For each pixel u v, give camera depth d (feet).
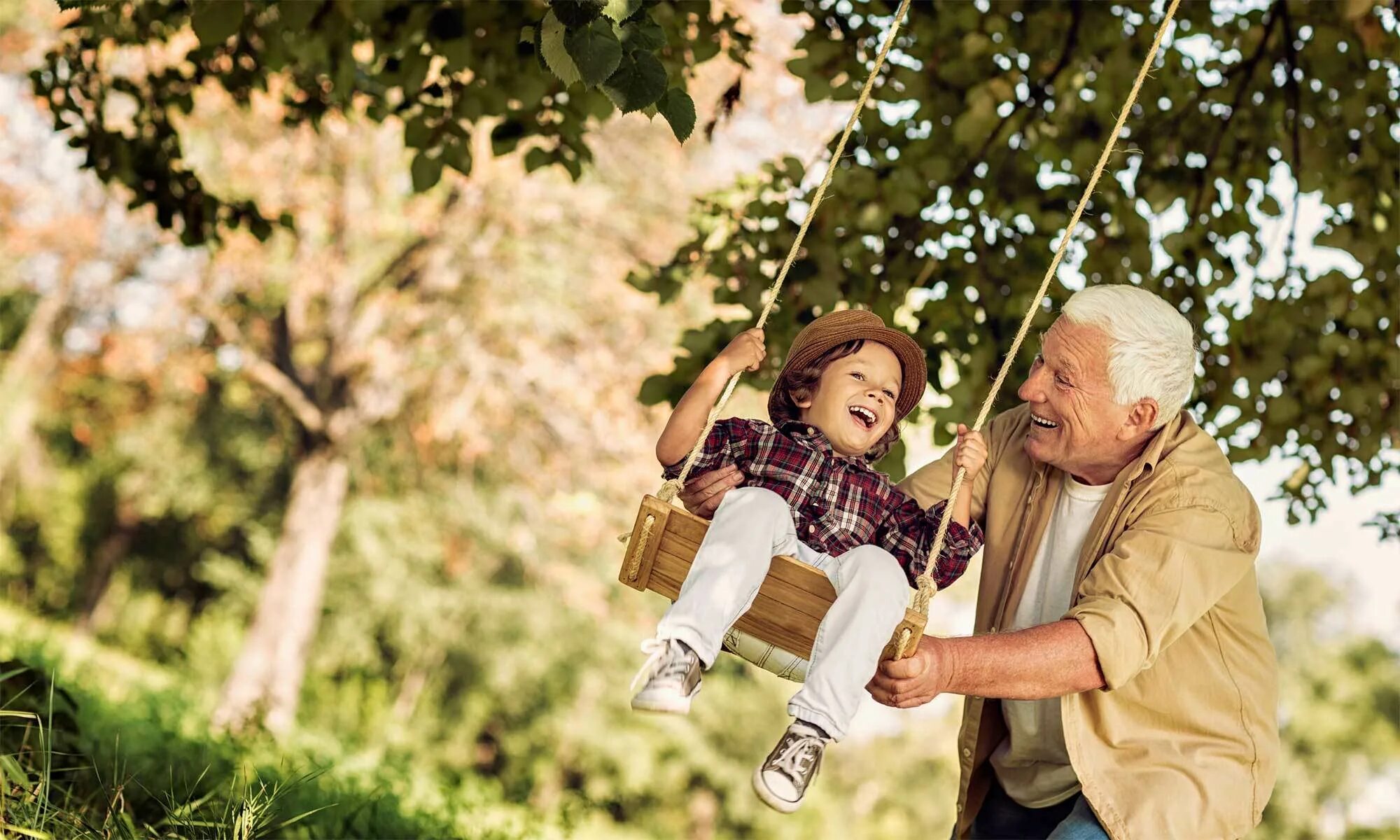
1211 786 11.66
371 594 84.43
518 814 29.63
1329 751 126.52
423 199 65.41
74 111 22.77
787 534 11.32
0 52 65.67
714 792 92.12
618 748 88.63
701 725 92.58
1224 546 11.66
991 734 13.14
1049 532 12.94
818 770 10.38
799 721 10.37
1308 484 24.12
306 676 82.74
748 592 10.69
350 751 33.35
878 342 12.61
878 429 12.46
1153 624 11.24
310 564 72.54
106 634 97.14
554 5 9.57
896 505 12.43
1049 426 12.48
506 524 79.25
